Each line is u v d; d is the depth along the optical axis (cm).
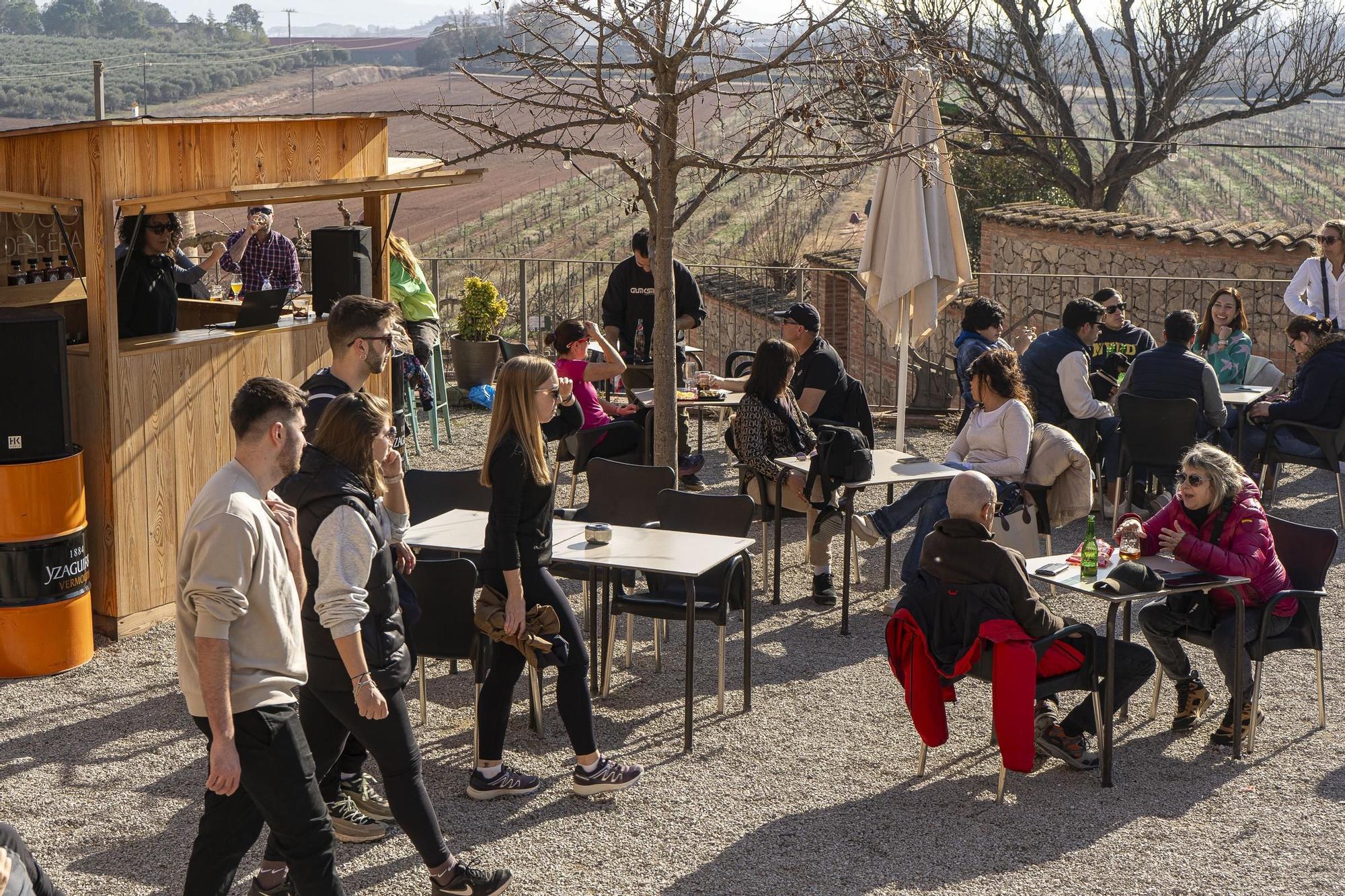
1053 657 489
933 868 432
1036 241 1861
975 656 477
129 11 8812
